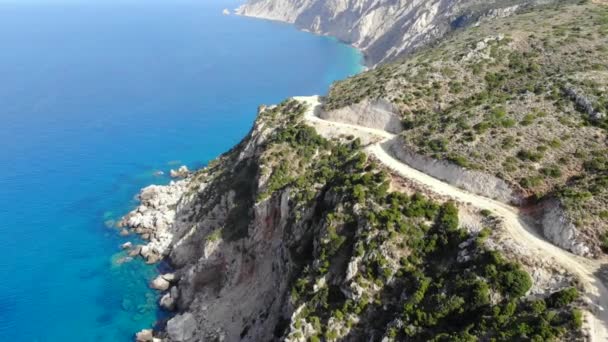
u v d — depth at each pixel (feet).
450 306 132.98
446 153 184.14
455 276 139.03
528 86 214.07
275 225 231.09
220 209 276.00
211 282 249.14
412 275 148.66
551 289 124.16
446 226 153.48
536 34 272.92
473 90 243.19
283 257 205.46
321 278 167.63
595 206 140.05
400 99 245.86
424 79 257.34
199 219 284.82
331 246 170.30
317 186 213.66
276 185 238.07
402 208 164.66
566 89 196.13
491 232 144.87
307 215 206.39
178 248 277.23
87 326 234.58
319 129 257.14
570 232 136.98
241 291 228.84
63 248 293.84
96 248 294.46
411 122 235.40
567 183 157.28
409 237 156.04
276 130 278.46
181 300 245.86
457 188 172.65
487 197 165.48
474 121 195.72
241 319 214.69
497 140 180.24
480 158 175.63
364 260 157.58
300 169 244.22
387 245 155.43
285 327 169.78
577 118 180.45
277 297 197.26
